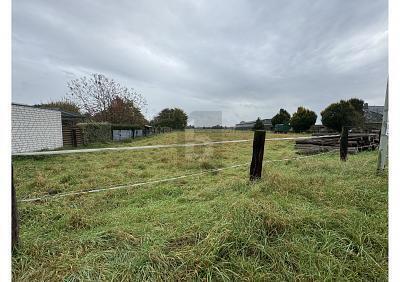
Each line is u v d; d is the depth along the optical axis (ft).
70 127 39.17
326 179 10.66
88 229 7.01
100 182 13.80
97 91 67.72
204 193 10.23
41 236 6.50
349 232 6.02
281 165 16.62
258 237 5.78
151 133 80.94
